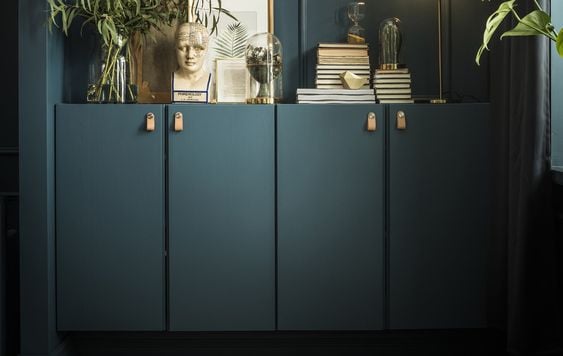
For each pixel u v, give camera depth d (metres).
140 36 3.10
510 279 2.74
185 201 2.81
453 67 3.18
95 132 2.79
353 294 2.84
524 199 2.63
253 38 2.95
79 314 2.81
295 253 2.82
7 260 2.95
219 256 2.82
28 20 2.71
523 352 2.66
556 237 2.71
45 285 2.74
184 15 3.04
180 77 2.98
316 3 3.19
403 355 3.03
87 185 2.80
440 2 3.03
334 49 3.01
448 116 2.82
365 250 2.83
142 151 2.80
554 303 2.71
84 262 2.81
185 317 2.83
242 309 2.84
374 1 3.19
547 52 2.60
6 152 3.21
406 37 3.20
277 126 2.80
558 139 2.70
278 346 3.02
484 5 3.17
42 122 2.72
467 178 2.83
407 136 2.82
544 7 2.58
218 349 3.02
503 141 2.96
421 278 2.84
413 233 2.83
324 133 2.81
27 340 2.73
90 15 2.92
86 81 3.12
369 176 2.82
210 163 2.81
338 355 3.02
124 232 2.81
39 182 2.72
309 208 2.82
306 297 2.83
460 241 2.84
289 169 2.81
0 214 2.81
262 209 2.82
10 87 3.22
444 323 2.85
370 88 3.12
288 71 3.19
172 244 2.81
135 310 2.82
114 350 3.01
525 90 2.63
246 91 3.05
